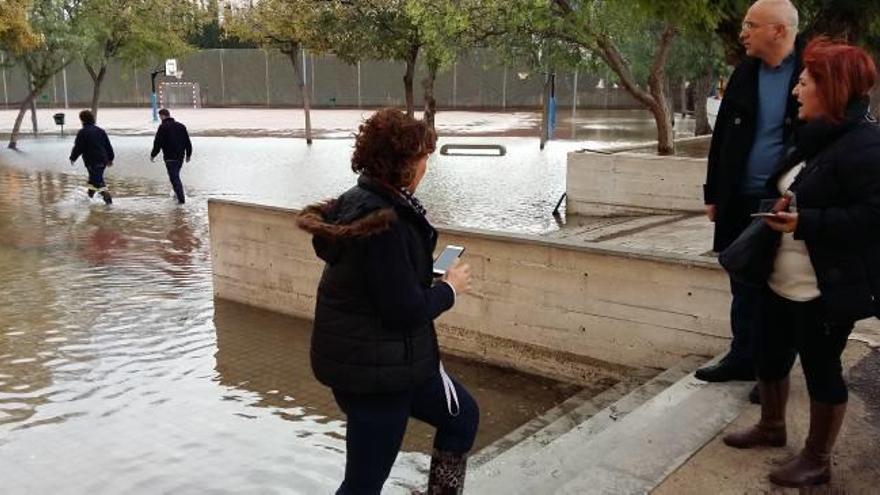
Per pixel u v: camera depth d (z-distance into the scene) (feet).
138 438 18.38
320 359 9.34
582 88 158.71
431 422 10.11
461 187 55.77
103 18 95.81
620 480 11.71
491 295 23.54
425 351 9.41
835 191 9.88
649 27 61.72
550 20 46.47
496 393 21.94
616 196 44.21
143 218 45.52
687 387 15.19
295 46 88.48
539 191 54.08
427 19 55.77
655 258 20.58
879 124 10.11
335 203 9.53
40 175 64.08
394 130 9.09
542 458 14.39
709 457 12.33
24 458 17.34
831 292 9.96
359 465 9.65
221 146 85.92
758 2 13.43
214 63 168.86
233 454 17.63
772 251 10.81
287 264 28.04
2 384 21.47
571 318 22.22
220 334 26.12
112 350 24.31
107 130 108.47
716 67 84.28
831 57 9.86
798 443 12.57
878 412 13.46
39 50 86.99
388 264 8.84
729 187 14.08
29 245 38.37
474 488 13.24
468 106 160.97
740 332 14.98
